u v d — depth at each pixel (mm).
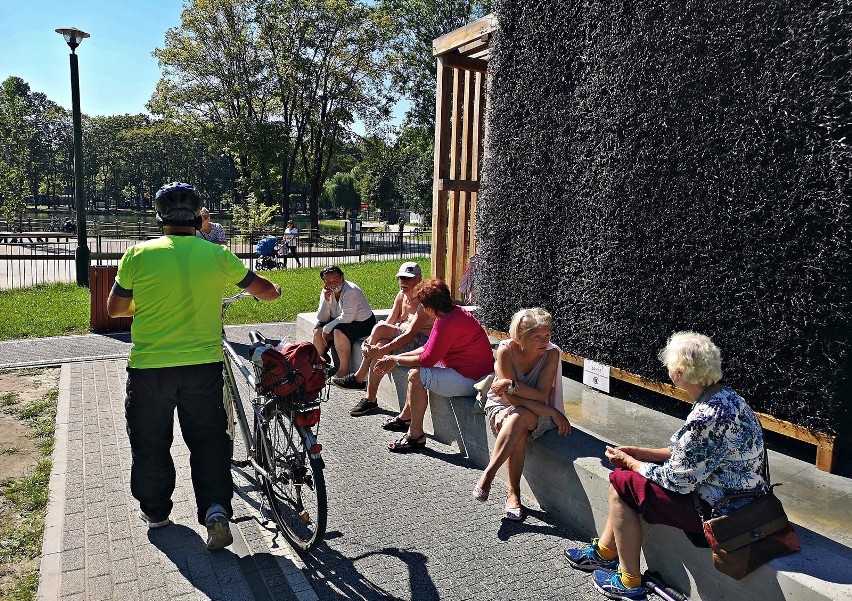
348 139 41281
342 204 86938
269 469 3664
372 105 39219
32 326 9258
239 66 37156
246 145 37250
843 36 3672
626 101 5078
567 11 5676
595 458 3795
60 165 84125
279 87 37594
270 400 3473
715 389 2885
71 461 4512
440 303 4695
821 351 3902
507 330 6711
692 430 2820
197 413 3404
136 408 3381
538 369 3988
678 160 4699
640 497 3020
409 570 3350
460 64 8492
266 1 36500
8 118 52688
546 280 6129
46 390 6246
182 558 3352
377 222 71188
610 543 3311
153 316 3322
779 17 3973
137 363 3336
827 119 3740
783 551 2723
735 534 2719
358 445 5059
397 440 5160
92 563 3281
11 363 7141
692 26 4516
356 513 3951
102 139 83438
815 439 4008
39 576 3188
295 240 22500
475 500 4156
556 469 3896
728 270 4391
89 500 3957
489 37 7027
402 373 5703
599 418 4973
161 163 80875
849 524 3352
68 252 24469
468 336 4770
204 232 7914
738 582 2828
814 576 2607
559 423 3963
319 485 3277
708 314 4559
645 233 4992
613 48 5180
